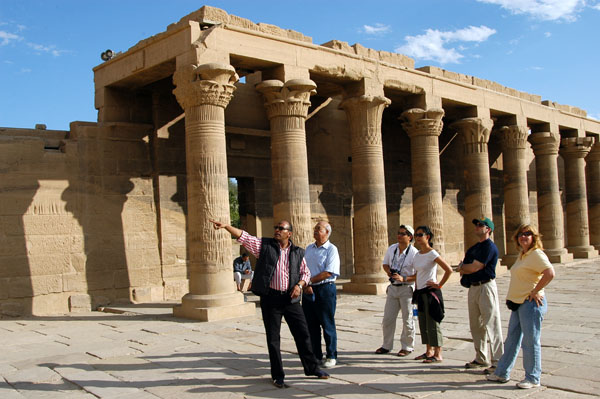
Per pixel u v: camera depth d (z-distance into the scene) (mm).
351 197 19484
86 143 13992
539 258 5891
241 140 16625
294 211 13383
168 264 14992
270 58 13078
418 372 6715
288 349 8234
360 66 15070
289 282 6402
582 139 24281
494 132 21078
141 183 14828
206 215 11641
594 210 25938
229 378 6699
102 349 8523
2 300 12469
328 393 5980
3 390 6480
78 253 13641
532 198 27703
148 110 15117
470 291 6828
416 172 17062
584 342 8125
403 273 7562
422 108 16906
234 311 11469
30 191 13070
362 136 15297
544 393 5762
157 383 6555
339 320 10773
